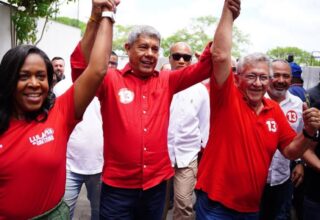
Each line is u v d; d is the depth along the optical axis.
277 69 4.27
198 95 4.76
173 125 4.71
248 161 2.99
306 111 3.00
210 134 3.15
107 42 2.48
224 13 2.90
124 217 3.07
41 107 2.27
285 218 4.40
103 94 3.06
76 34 15.16
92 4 2.61
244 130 3.00
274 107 3.24
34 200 2.18
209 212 3.07
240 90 3.15
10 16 9.13
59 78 6.43
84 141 4.14
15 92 2.18
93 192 4.39
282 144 3.27
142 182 3.01
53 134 2.26
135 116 3.01
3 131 2.13
